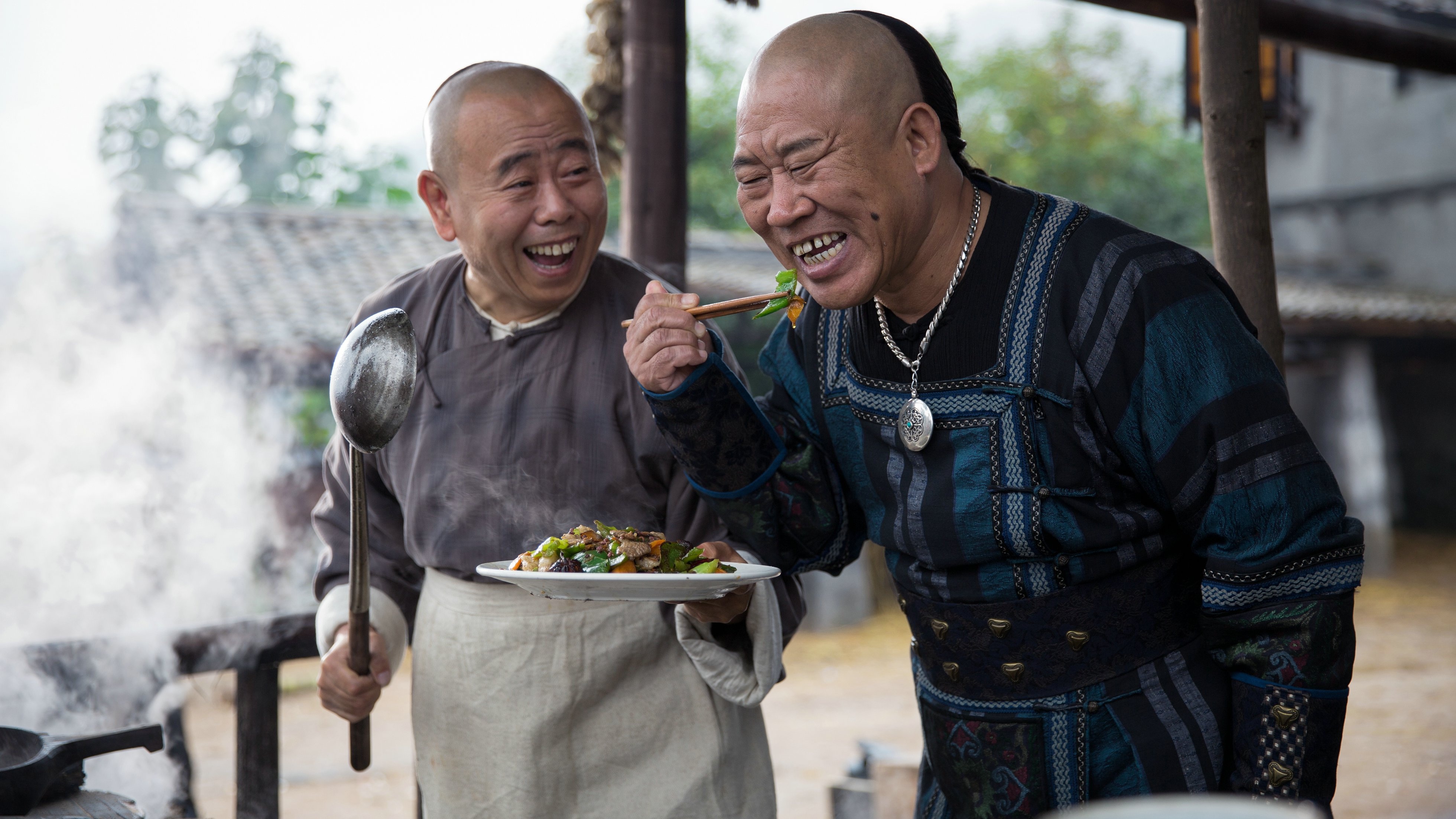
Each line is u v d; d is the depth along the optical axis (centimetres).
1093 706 132
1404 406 1509
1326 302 1355
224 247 1035
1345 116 1680
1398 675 809
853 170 123
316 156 1655
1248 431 123
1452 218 1558
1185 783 129
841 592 1011
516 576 129
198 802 520
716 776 160
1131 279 128
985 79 1984
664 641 160
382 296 175
